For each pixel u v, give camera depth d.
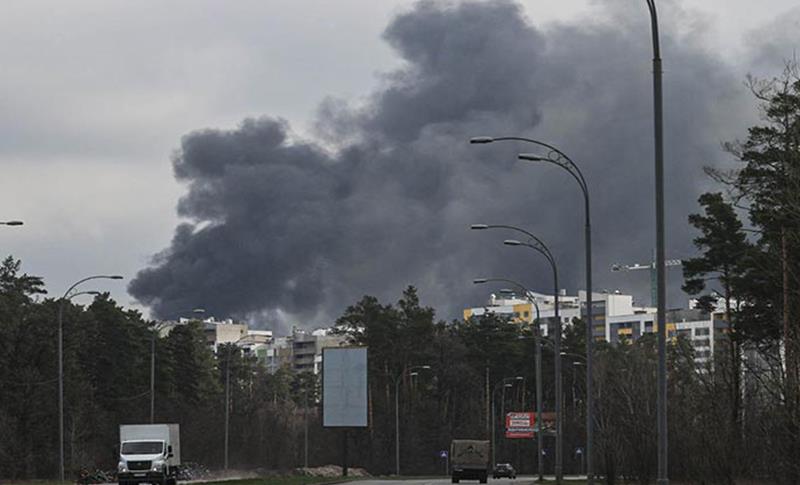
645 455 127.56
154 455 143.62
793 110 106.00
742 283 131.88
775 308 127.81
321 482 174.12
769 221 111.81
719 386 122.62
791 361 92.50
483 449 187.75
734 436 107.38
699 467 112.25
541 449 174.50
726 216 151.38
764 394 107.12
